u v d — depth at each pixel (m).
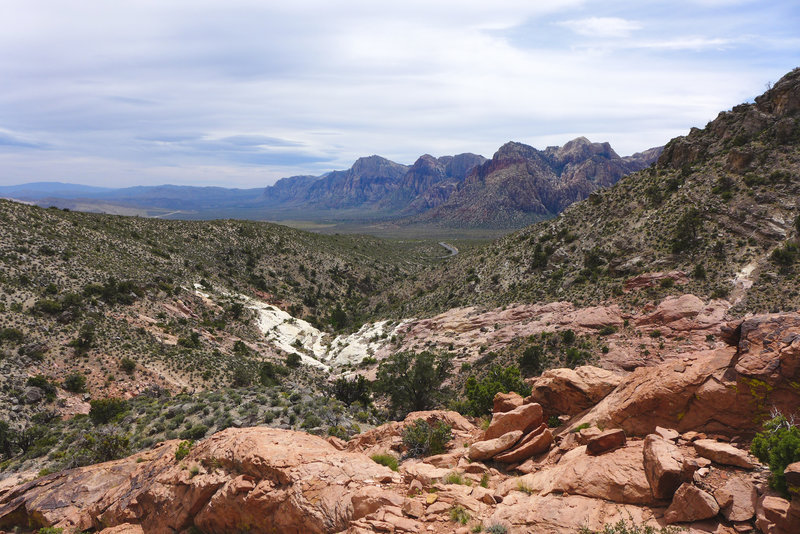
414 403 55.53
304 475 13.33
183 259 123.31
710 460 10.23
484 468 14.04
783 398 11.01
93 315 68.38
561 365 59.72
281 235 178.88
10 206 92.50
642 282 68.44
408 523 10.81
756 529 8.12
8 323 57.72
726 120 89.81
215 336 87.81
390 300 135.88
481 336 78.44
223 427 35.00
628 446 12.37
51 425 44.09
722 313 55.53
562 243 95.12
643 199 88.06
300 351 102.56
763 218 65.50
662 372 14.19
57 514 19.31
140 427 37.12
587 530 9.34
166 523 15.31
